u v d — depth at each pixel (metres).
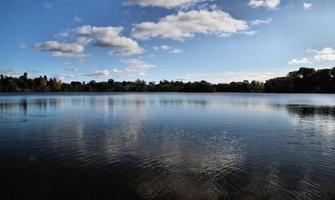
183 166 20.67
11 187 17.05
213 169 20.06
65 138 30.55
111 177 18.53
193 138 30.72
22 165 21.00
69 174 19.11
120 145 27.12
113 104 90.56
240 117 51.41
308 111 64.56
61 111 63.41
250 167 20.58
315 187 17.09
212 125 40.81
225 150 25.39
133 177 18.47
